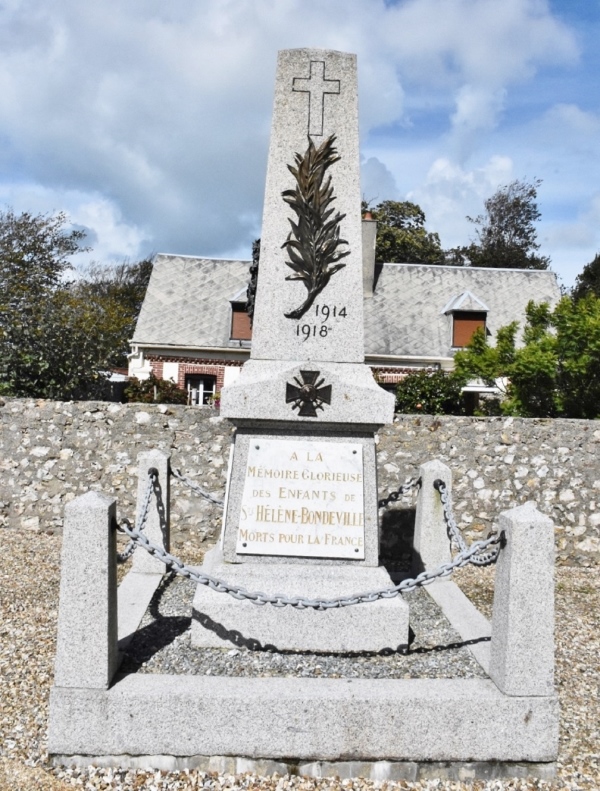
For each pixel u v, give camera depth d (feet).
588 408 38.47
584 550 28.09
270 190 16.25
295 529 15.49
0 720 13.26
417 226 120.67
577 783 11.93
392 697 12.02
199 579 13.00
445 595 19.11
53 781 11.57
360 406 15.23
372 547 15.56
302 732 11.96
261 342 16.15
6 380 38.83
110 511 12.19
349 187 16.31
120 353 70.69
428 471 20.95
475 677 13.23
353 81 16.43
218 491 28.37
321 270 16.11
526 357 38.29
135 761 11.96
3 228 86.07
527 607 12.09
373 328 71.26
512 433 28.25
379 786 11.80
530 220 147.74
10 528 29.01
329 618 14.67
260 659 14.07
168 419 28.73
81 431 28.94
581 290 115.96
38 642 16.93
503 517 12.64
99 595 11.93
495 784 11.92
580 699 14.90
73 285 101.86
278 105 16.33
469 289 76.84
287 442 15.67
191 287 76.28
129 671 13.25
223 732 11.94
